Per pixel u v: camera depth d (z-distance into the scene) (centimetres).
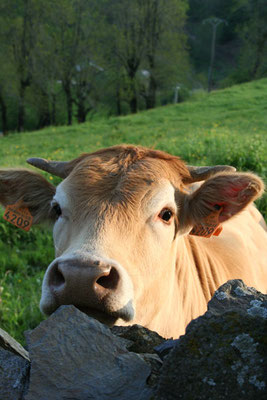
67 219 267
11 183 345
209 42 9875
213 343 122
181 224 320
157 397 119
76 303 220
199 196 318
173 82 4678
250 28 6116
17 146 2350
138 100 5362
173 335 334
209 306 156
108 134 2264
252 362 117
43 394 133
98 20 4569
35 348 143
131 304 229
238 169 852
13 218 356
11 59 4456
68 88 4662
